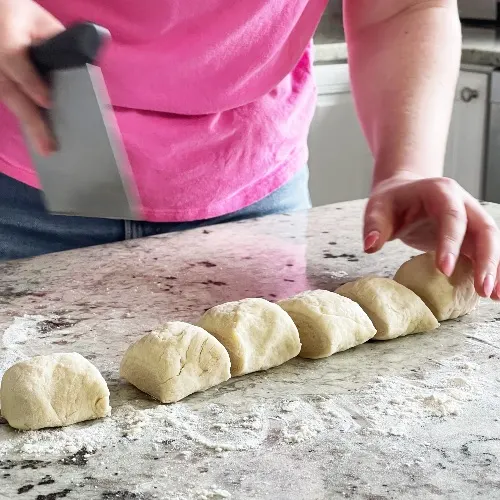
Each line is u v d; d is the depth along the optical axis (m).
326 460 0.62
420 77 1.14
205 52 1.08
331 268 1.05
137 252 1.10
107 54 1.03
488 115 2.29
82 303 0.93
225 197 1.22
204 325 0.79
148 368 0.72
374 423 0.68
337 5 2.87
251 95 1.17
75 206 0.82
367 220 0.95
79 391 0.68
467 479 0.60
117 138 0.81
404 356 0.81
